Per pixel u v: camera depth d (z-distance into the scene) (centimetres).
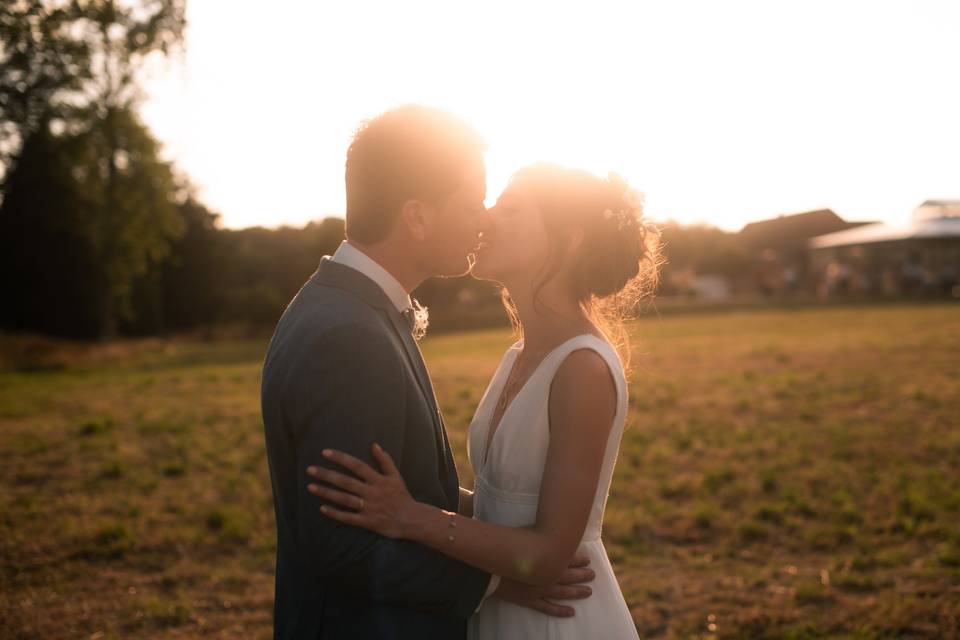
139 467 789
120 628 442
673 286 3838
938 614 435
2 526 601
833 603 460
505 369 243
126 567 532
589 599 218
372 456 183
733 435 870
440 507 201
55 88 988
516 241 222
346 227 204
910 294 3453
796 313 2981
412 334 208
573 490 201
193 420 1032
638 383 1249
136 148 2817
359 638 189
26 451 854
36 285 3822
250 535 588
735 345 1819
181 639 432
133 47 1079
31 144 1222
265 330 3416
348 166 201
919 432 849
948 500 619
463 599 193
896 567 509
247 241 4572
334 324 184
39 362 2111
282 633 201
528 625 217
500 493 219
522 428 214
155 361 2234
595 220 221
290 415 185
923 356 1453
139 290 4291
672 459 782
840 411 978
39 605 468
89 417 1074
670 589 490
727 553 549
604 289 225
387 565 181
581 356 208
